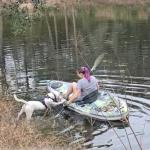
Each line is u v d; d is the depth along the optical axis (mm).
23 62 17391
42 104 10719
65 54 18688
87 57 17516
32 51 20203
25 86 13539
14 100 11836
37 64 16953
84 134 9586
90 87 11133
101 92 11320
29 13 33031
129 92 12180
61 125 10180
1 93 12469
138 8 45031
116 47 20234
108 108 10523
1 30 29094
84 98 11148
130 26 30094
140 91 12273
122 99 11461
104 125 10125
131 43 21531
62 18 37625
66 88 12281
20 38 25266
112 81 13406
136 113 10602
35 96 12289
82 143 9016
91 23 33156
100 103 10852
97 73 14602
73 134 9609
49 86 12609
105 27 29781
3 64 17141
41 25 32656
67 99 11250
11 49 21078
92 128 9953
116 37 24078
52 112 10961
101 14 40438
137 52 18688
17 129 9320
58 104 10930
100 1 51156
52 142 8820
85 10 44656
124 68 15250
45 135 9367
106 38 23531
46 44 22438
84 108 10852
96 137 9367
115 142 9016
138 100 11461
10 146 8375
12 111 10953
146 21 33062
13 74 15289
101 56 11805
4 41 24188
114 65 15875
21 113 10422
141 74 14203
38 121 10430
